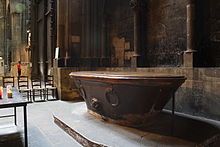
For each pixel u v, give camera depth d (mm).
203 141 2932
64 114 4727
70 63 7695
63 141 3469
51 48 9328
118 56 7531
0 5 20516
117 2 7516
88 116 4480
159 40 5746
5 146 3258
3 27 20688
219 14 4344
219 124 3752
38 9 12336
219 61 4328
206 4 4613
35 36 12672
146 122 3666
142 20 6219
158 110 3506
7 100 3264
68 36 7688
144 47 6238
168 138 3059
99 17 8156
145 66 6227
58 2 7727
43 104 6598
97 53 8172
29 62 17312
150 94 3184
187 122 3914
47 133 3883
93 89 4035
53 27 9078
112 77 3309
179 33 5125
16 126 4312
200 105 4344
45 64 10836
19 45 17625
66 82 7438
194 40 4633
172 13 5320
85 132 3396
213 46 4449
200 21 4719
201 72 4305
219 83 3949
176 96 4914
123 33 7227
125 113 3592
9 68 19984
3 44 20766
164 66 5582
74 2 7812
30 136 3723
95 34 8125
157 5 5797
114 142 2951
